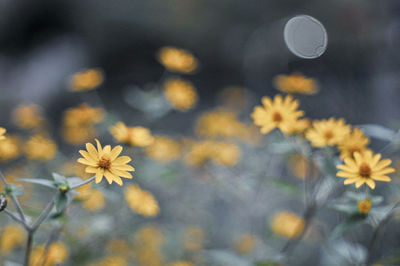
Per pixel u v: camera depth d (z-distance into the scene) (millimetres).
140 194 1401
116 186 1452
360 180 1250
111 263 1459
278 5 4062
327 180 1384
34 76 3754
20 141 1756
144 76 4039
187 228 1819
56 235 1361
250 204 1647
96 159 1213
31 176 1543
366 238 1567
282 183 1400
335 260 1474
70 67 3854
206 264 1604
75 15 4164
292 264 1787
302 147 1416
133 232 1513
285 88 1553
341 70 2852
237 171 1712
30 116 1846
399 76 2430
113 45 4062
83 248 1422
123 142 1364
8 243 1407
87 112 1507
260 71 3873
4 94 3488
